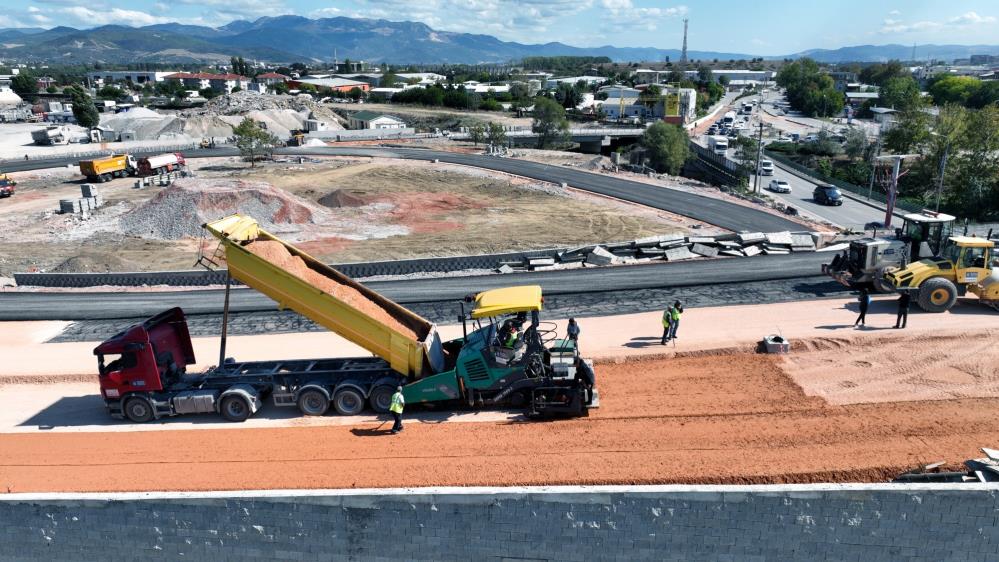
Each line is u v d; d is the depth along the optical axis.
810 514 10.86
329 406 19.05
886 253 26.77
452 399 18.34
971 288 24.56
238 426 18.44
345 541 11.82
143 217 48.62
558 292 30.02
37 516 12.23
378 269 34.56
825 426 16.33
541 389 17.47
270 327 27.67
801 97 162.75
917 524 10.75
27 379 22.62
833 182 70.69
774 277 30.27
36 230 48.56
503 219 50.31
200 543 12.13
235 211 48.59
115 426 18.89
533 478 14.39
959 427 15.95
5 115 128.88
